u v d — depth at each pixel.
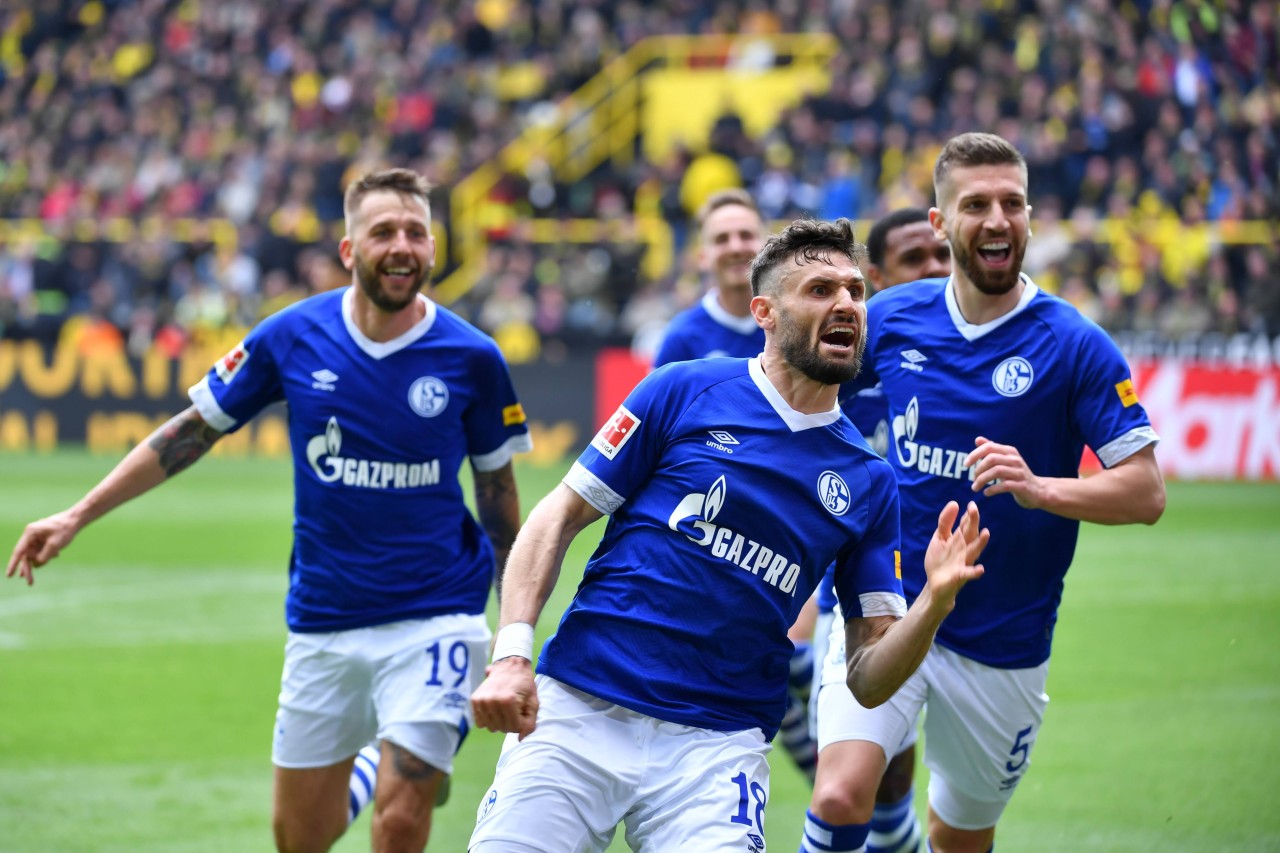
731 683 6.30
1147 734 12.36
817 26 43.94
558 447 32.53
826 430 6.41
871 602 6.40
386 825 7.98
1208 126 32.75
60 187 44.47
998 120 35.72
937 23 37.78
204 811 10.33
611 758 6.21
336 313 8.48
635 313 34.00
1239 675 14.47
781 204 36.25
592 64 44.56
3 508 26.02
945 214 7.86
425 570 8.31
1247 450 29.67
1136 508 7.28
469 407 8.52
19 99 47.75
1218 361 29.59
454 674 8.17
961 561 5.93
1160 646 15.79
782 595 6.31
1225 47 32.59
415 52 44.94
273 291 38.03
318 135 42.69
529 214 41.09
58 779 11.14
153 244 39.50
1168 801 10.55
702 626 6.25
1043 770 11.35
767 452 6.32
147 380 35.19
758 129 43.53
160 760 11.70
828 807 7.46
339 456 8.30
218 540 23.81
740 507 6.26
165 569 21.25
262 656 15.76
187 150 44.22
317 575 8.34
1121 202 33.12
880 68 38.06
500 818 6.14
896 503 6.55
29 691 14.07
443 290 39.25
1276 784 10.95
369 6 46.69
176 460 8.53
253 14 47.72
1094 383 7.62
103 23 49.00
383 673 8.22
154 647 16.17
